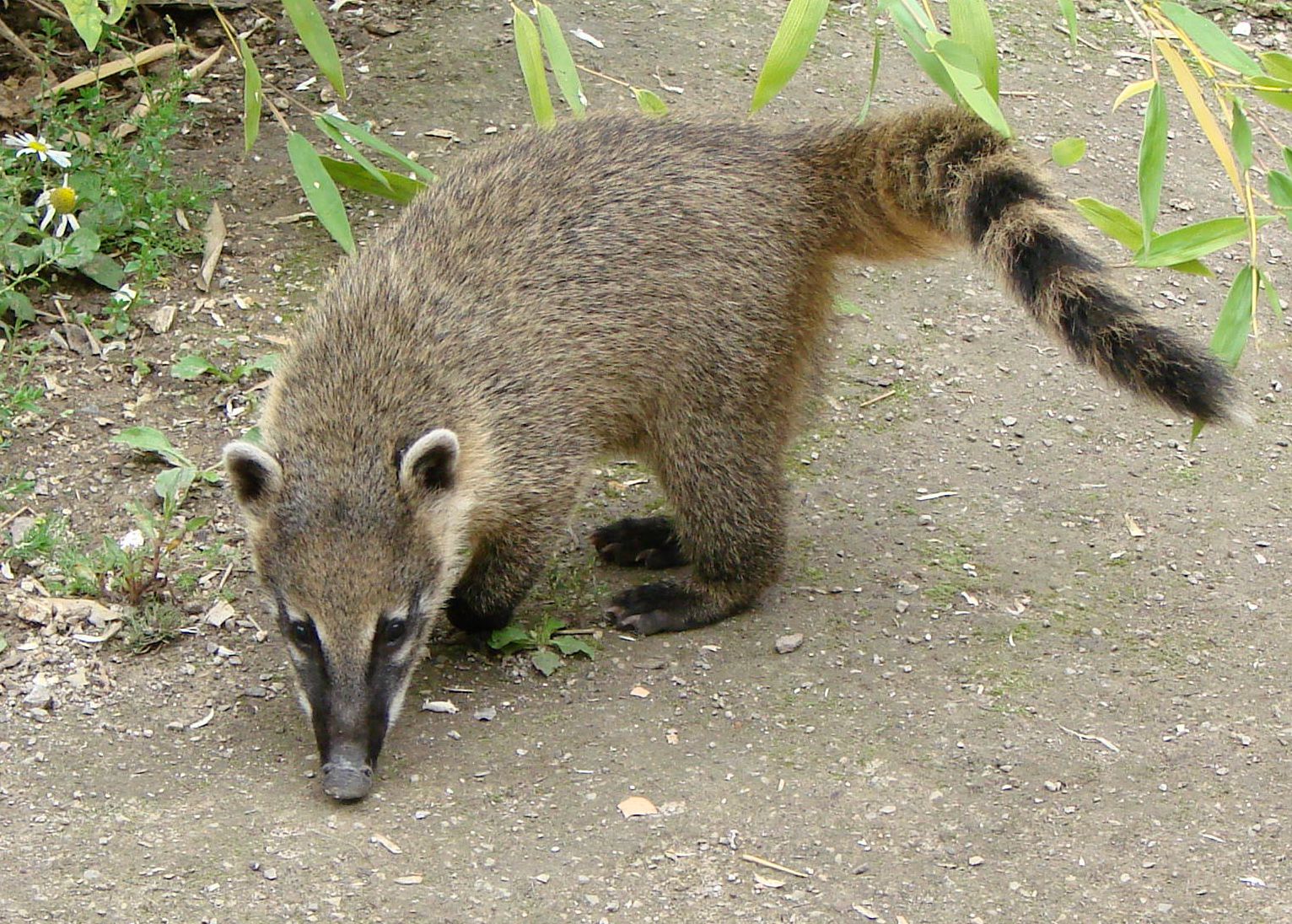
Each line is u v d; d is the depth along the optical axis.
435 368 7.17
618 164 7.79
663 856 6.20
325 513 6.64
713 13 12.50
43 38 11.06
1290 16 13.09
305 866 6.03
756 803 6.53
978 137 7.57
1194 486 8.94
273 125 10.91
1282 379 9.80
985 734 7.00
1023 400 9.61
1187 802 6.62
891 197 7.82
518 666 7.47
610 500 8.91
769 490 7.88
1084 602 8.00
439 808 6.43
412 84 11.38
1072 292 6.82
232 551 7.91
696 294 7.60
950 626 7.80
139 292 9.44
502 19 12.17
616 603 7.89
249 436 7.89
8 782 6.42
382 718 6.60
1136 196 10.99
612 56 11.82
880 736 6.98
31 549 7.68
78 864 5.96
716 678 7.39
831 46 12.18
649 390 7.72
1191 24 6.54
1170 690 7.36
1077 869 6.22
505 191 7.75
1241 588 8.10
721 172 7.82
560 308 7.45
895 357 9.88
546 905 5.91
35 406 8.61
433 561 6.84
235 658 7.31
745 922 5.89
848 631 7.75
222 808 6.35
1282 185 6.83
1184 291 10.41
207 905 5.79
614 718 7.08
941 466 9.06
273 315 9.48
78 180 9.84
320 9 12.13
